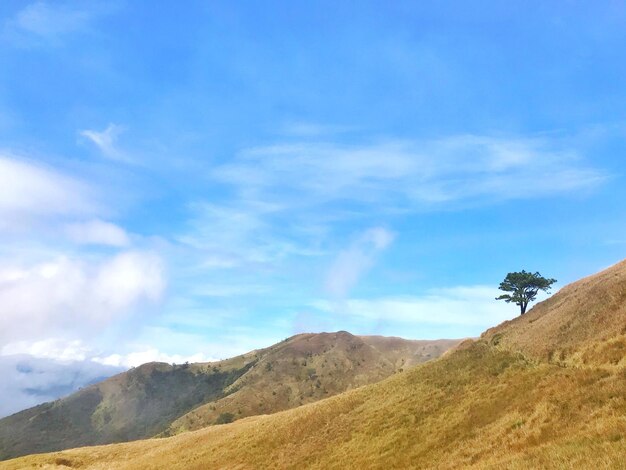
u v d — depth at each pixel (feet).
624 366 109.09
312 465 131.75
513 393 124.57
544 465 62.44
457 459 96.73
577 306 176.14
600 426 74.18
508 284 264.11
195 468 164.55
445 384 157.38
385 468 111.14
